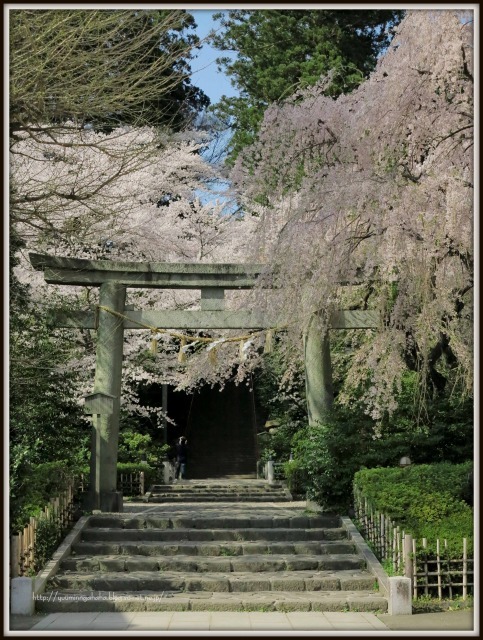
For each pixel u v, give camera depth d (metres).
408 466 12.10
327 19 25.70
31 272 17.50
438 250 11.13
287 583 10.13
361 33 26.30
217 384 36.94
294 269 12.39
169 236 19.81
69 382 16.23
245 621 8.70
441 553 9.56
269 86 25.52
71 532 11.98
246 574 10.57
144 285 14.57
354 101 12.89
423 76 11.09
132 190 18.70
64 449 15.83
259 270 13.84
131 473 20.33
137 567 10.85
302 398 24.77
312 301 12.73
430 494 10.78
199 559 11.02
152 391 33.62
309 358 14.66
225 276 14.55
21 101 10.95
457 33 10.73
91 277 14.57
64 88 11.35
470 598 9.44
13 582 9.20
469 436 13.49
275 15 25.83
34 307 15.23
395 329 11.98
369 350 13.44
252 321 14.23
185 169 23.70
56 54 10.73
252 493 20.62
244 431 33.75
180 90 24.75
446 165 11.12
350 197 11.11
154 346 14.47
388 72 11.59
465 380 12.66
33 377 14.50
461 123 11.22
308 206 11.87
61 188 15.48
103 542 11.84
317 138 12.68
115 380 14.42
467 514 10.40
